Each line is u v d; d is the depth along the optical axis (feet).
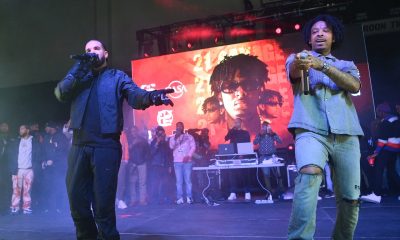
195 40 32.89
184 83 30.78
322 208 16.89
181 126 22.57
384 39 28.94
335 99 6.23
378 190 18.29
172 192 24.21
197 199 23.07
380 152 18.39
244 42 29.66
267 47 29.04
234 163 20.24
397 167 20.94
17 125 37.37
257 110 28.71
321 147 6.00
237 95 29.27
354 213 6.18
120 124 8.18
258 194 25.48
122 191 21.40
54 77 38.75
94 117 7.88
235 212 16.94
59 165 22.15
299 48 28.32
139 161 22.13
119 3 37.47
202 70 30.45
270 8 30.45
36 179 22.22
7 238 13.05
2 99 38.40
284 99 28.22
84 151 7.82
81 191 7.97
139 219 16.22
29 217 19.51
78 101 7.96
